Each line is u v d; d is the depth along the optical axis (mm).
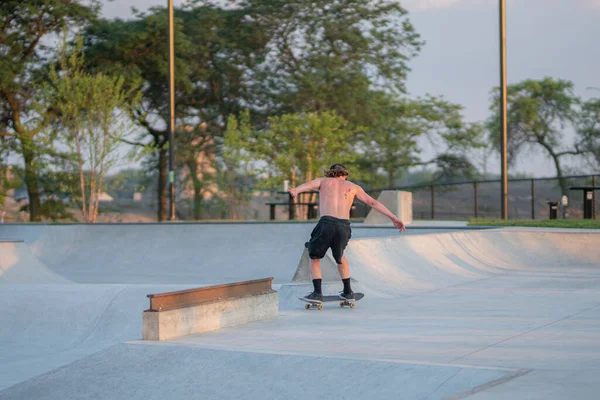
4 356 7355
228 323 6590
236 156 35656
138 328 7887
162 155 40031
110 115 31453
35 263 13414
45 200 37438
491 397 3803
